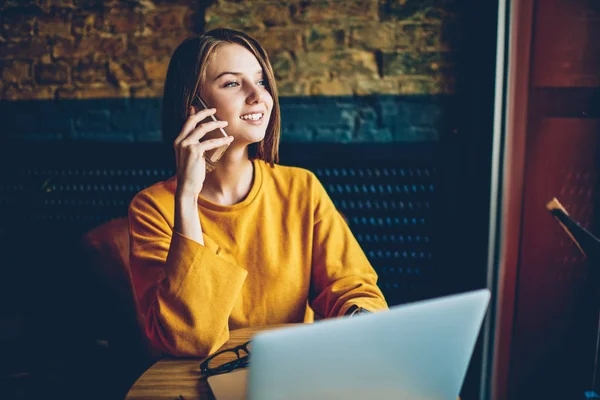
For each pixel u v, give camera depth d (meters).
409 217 2.48
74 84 2.51
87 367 1.72
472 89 2.24
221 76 1.23
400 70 2.37
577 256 1.74
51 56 2.50
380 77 2.38
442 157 2.40
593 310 1.66
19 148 2.57
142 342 1.49
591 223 1.73
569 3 1.72
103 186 2.57
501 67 1.87
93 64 2.49
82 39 2.47
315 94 2.41
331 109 2.42
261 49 1.29
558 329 1.82
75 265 1.54
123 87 2.49
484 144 2.04
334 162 2.46
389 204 2.47
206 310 1.05
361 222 2.50
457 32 2.32
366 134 2.43
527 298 1.91
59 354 1.90
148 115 2.49
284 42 2.39
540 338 1.88
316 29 2.37
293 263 1.34
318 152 2.44
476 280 2.16
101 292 1.50
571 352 1.76
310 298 1.44
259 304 1.30
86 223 2.60
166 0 2.41
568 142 1.77
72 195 2.59
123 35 2.46
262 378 0.58
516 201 1.93
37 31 2.49
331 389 0.61
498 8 1.85
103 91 2.50
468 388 2.08
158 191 1.31
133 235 1.24
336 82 2.40
